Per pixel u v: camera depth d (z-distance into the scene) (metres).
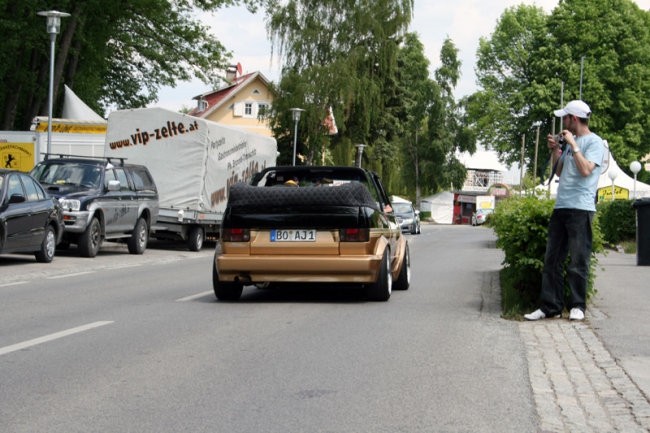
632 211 29.14
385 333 9.12
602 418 5.70
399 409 5.86
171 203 26.81
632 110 69.12
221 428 5.32
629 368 7.31
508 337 8.96
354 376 6.90
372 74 58.53
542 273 10.36
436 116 94.25
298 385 6.55
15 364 7.29
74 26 39.81
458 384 6.67
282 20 57.62
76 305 11.62
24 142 32.84
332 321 10.03
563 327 9.65
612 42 69.94
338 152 62.91
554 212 10.27
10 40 38.09
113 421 5.46
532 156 73.19
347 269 11.56
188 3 44.78
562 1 72.00
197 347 8.17
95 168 22.55
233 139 29.06
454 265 21.00
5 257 21.11
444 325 9.78
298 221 11.64
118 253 24.34
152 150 26.95
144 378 6.76
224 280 11.81
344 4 57.94
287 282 11.79
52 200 19.83
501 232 10.98
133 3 41.62
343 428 5.36
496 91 78.06
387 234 12.56
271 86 57.94
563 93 69.50
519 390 6.48
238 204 11.79
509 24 78.56
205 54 45.50
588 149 9.95
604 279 15.75
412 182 97.69
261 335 8.93
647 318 10.34
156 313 10.72
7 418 5.51
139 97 48.66
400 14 58.03
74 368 7.13
